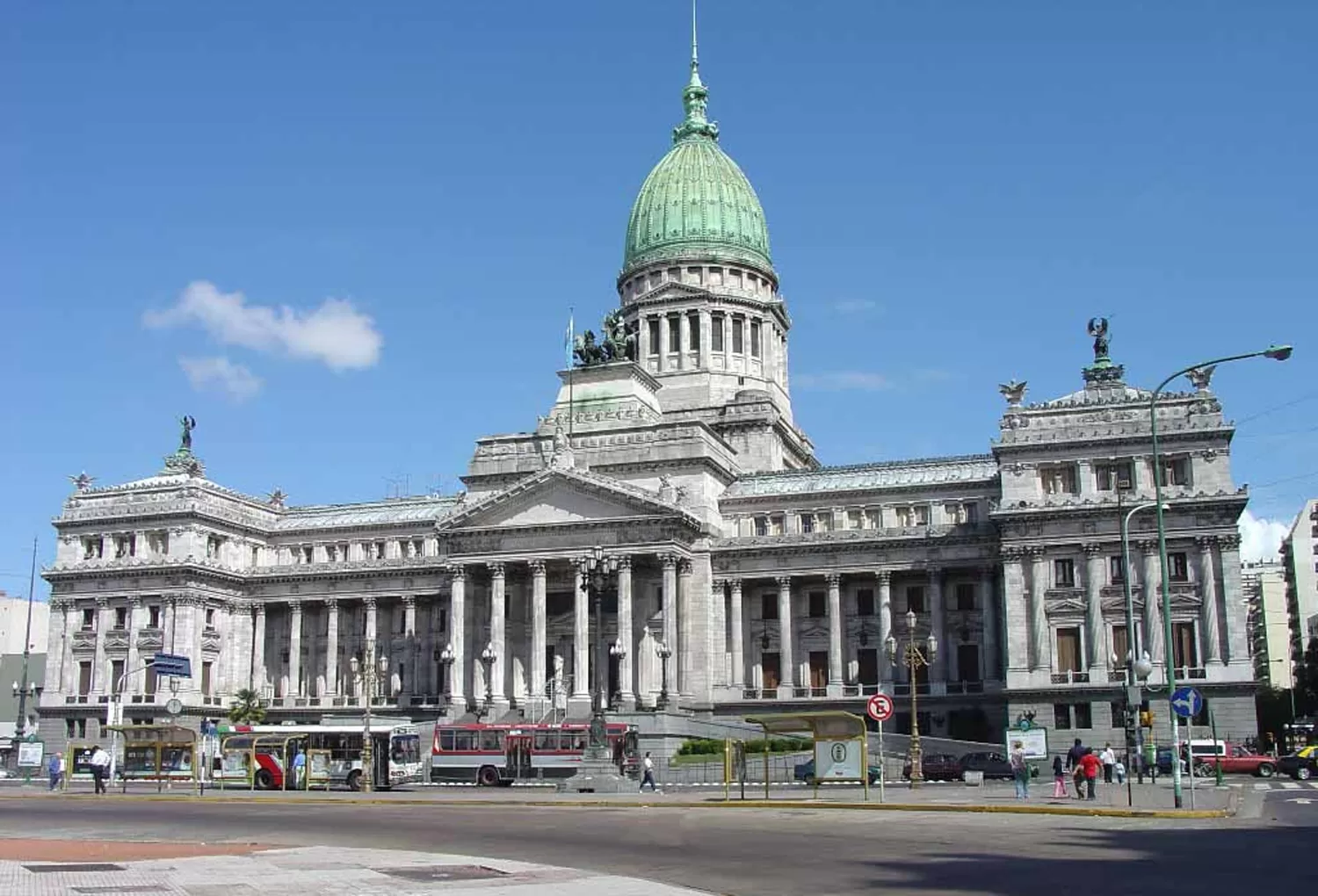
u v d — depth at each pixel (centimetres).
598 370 16550
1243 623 12306
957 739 13612
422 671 16138
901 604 14425
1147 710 9294
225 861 4244
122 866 4041
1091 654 12744
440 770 11012
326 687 16450
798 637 14675
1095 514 12900
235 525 17000
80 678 16638
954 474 14650
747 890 3672
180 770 11800
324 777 10775
